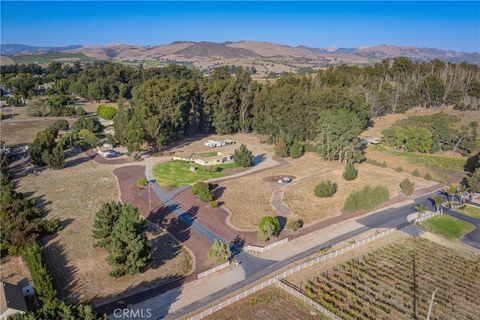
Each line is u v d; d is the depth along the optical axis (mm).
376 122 156125
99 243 61562
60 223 70125
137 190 89938
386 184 95875
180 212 78625
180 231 70688
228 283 54469
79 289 52562
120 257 53906
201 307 49062
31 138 138875
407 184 87375
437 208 80750
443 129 118000
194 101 147375
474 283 54969
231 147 132375
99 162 112562
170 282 54688
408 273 57062
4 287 47688
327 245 65500
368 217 77250
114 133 135000
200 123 152000
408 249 64312
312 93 134125
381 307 49094
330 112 113625
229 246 65188
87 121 144875
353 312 47719
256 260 60688
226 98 145875
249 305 49438
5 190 75375
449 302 50469
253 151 127812
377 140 129750
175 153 122938
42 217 74250
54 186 91688
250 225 73438
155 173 102688
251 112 151125
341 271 57281
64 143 122375
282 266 58844
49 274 50062
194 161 113875
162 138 119875
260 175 103000
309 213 79125
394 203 84500
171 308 48812
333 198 86938
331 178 100312
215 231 70812
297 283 54188
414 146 118562
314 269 57719
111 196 86250
